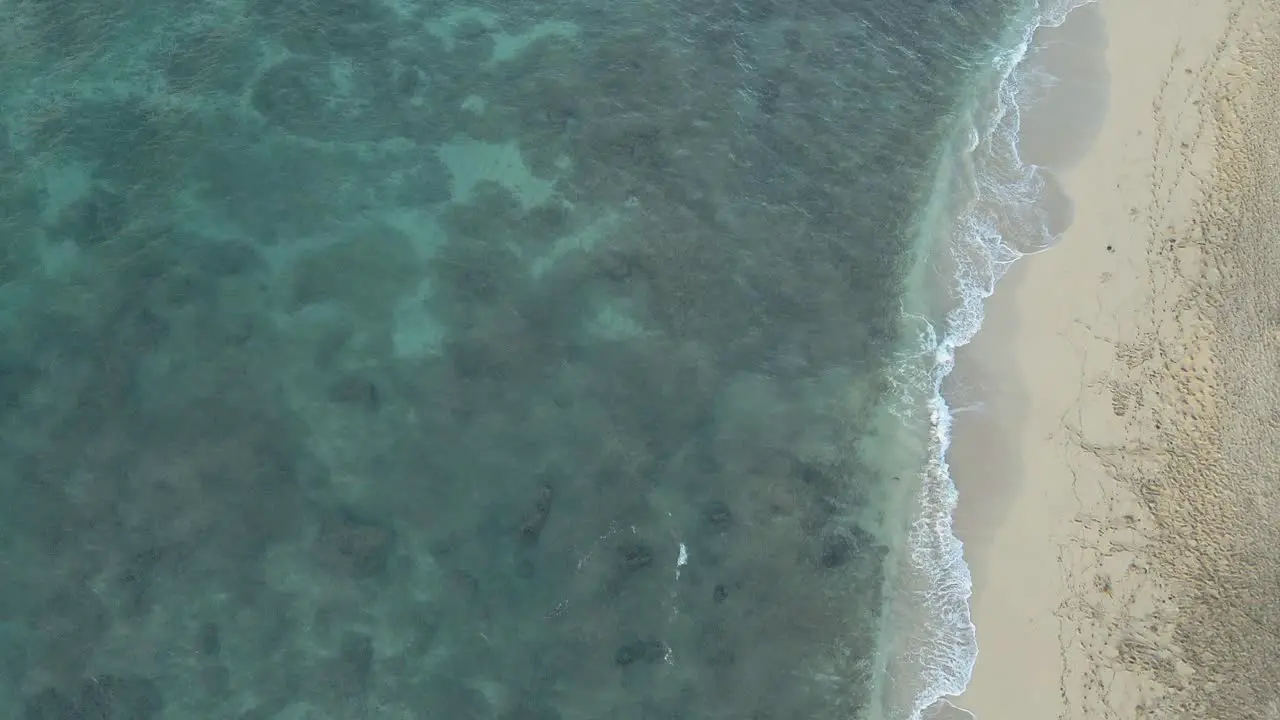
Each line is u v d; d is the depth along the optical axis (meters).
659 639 31.02
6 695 29.12
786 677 30.81
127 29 40.88
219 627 30.28
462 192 38.47
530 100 40.53
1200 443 33.78
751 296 37.06
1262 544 31.88
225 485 32.03
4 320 34.34
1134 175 39.84
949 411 35.41
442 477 32.91
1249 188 38.94
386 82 40.62
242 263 36.16
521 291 36.56
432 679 30.09
